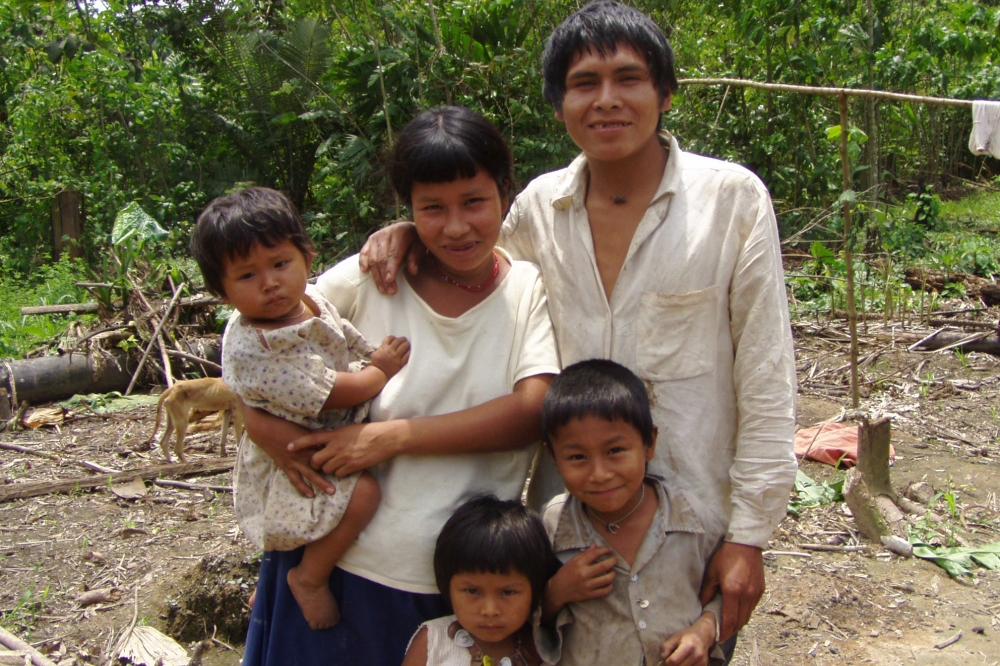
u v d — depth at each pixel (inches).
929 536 163.2
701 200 81.7
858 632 136.4
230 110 445.7
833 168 404.2
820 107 419.2
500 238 93.1
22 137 418.0
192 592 146.3
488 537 77.0
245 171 434.9
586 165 85.3
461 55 345.4
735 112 413.4
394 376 83.0
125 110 423.8
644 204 83.0
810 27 405.4
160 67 441.7
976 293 330.6
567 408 76.1
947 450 204.2
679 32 391.9
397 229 86.0
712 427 83.3
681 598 79.4
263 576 88.7
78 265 343.6
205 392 195.0
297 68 412.5
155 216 389.7
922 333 284.2
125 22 458.0
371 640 82.7
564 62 79.7
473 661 80.9
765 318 80.0
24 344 272.1
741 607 79.8
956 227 458.6
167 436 196.2
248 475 86.0
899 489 183.2
